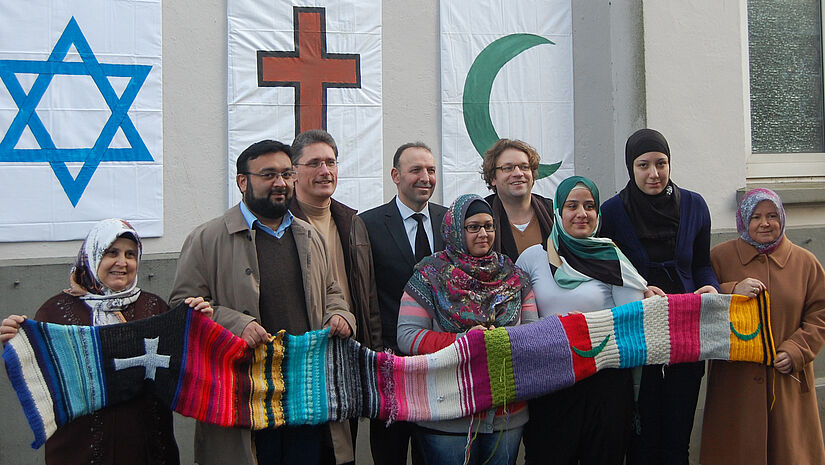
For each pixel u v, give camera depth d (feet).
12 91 13.69
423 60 16.37
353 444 12.11
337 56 15.67
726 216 16.90
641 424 11.80
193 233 10.54
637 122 16.24
